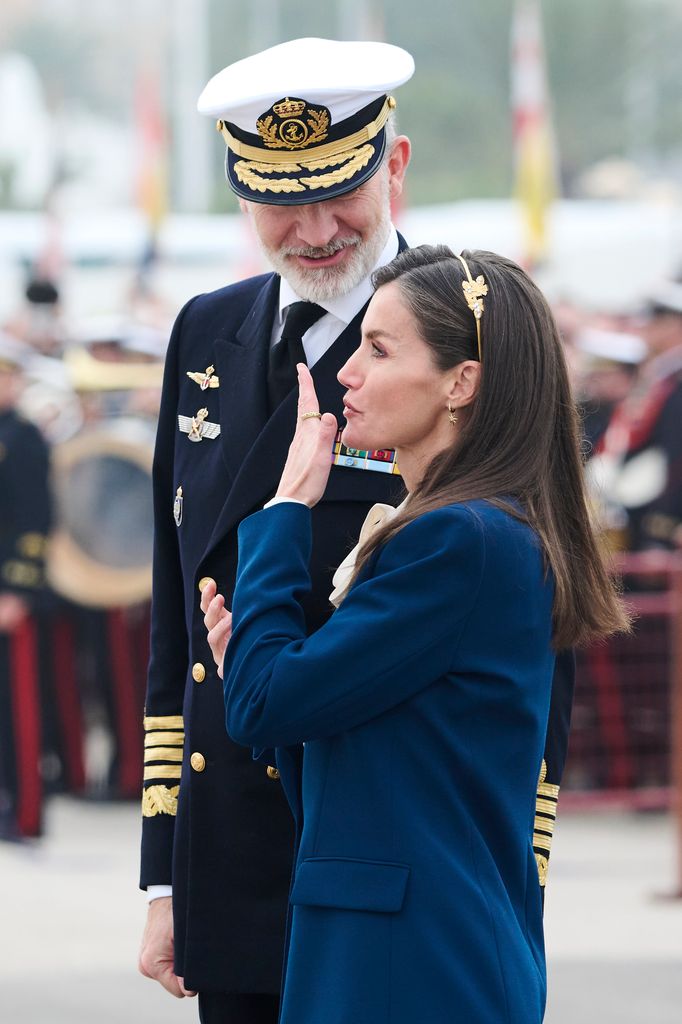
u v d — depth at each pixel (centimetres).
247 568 725
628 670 2017
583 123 9300
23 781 2036
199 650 827
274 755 784
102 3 11650
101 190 9119
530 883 723
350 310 815
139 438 2170
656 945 1575
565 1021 1348
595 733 2025
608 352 2339
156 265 3167
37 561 2045
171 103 8738
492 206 3322
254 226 814
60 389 2380
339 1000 675
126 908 1734
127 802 2273
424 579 683
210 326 869
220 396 844
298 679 681
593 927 1639
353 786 690
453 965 670
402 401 718
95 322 2956
